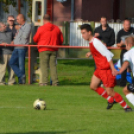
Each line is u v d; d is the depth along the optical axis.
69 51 42.53
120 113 23.58
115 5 69.12
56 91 32.44
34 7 37.44
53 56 35.09
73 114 23.25
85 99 28.80
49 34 34.69
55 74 35.44
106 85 23.70
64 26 59.38
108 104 24.67
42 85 35.53
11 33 35.91
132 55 22.27
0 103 26.80
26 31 35.41
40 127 19.95
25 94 30.70
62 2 64.88
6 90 32.56
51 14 65.12
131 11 71.19
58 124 20.62
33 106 25.11
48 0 64.75
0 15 68.25
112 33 35.25
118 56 34.84
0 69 35.62
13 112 23.67
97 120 21.64
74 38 59.38
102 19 35.09
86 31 23.36
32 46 35.16
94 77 24.23
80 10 65.00
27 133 18.72
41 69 35.31
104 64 23.44
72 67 46.06
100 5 67.25
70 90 33.16
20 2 67.94
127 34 34.19
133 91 23.39
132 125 20.55
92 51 23.69
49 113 23.45
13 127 19.94
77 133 18.72
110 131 19.20
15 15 68.56
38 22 37.25
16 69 35.50
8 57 35.41
